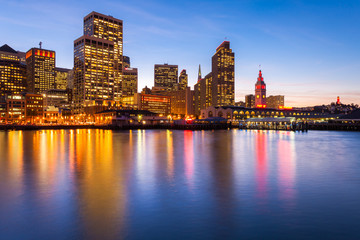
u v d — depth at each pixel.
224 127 173.75
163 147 48.97
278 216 13.53
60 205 15.19
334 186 19.47
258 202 15.70
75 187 19.16
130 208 14.69
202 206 15.01
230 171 25.12
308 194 17.36
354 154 38.91
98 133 112.56
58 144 56.41
